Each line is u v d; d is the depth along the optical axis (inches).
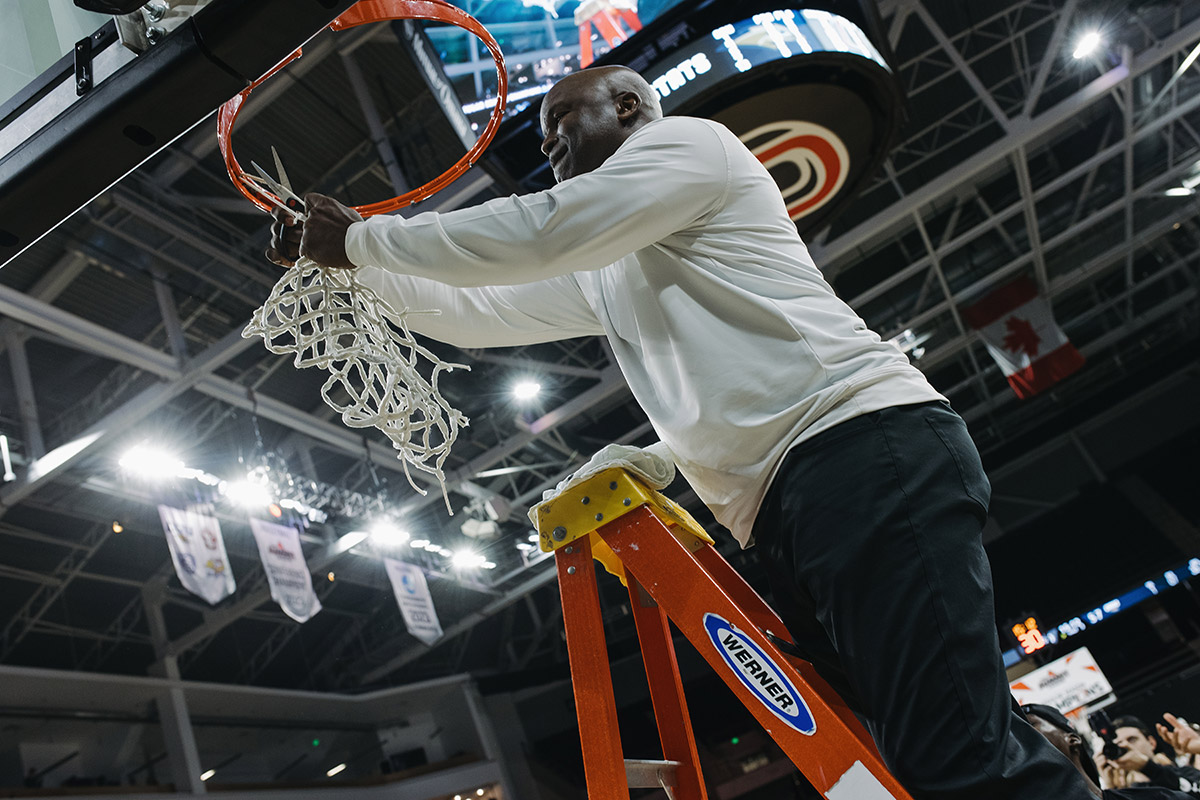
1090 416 897.5
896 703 38.2
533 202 43.9
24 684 556.7
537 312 59.2
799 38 204.4
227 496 485.7
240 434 549.0
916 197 453.1
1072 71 504.7
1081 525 882.1
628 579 55.4
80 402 477.1
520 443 568.1
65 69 46.5
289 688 811.4
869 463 40.7
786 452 42.8
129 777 641.6
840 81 216.1
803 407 42.4
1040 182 615.8
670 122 48.4
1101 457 892.6
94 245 389.1
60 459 403.9
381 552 632.4
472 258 43.6
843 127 232.2
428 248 44.2
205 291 439.5
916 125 530.0
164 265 415.5
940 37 439.5
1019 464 916.6
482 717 861.8
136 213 375.2
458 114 201.5
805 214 268.7
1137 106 560.4
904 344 665.6
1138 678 742.5
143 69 43.9
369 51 380.5
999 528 903.7
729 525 48.1
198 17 42.9
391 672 835.4
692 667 885.2
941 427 42.3
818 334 44.1
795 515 42.0
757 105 216.5
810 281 46.7
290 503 512.1
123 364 467.8
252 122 390.9
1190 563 743.1
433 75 203.3
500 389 559.5
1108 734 243.1
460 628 765.3
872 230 457.1
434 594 806.5
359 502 563.2
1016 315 631.8
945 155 561.6
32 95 46.6
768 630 53.7
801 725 40.4
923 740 37.3
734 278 46.1
